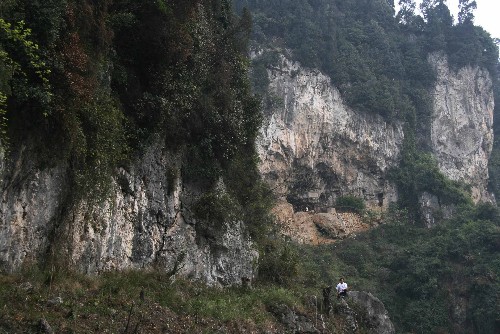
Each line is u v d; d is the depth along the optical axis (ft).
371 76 224.12
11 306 32.91
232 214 68.44
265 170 182.80
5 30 33.81
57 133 38.93
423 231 197.67
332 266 168.25
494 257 166.91
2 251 35.29
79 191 42.09
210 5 73.36
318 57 212.02
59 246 40.52
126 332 37.47
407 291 166.71
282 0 218.59
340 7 254.06
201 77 62.59
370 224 200.23
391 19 269.85
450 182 219.61
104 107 44.98
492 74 286.05
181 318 46.29
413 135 234.17
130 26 50.57
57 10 37.27
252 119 76.64
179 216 59.72
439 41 269.44
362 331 75.51
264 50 201.36
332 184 206.90
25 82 35.47
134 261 51.37
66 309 36.14
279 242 92.68
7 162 35.24
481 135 263.49
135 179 52.03
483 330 151.33
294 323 62.34
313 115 200.44
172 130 58.85
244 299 62.13
